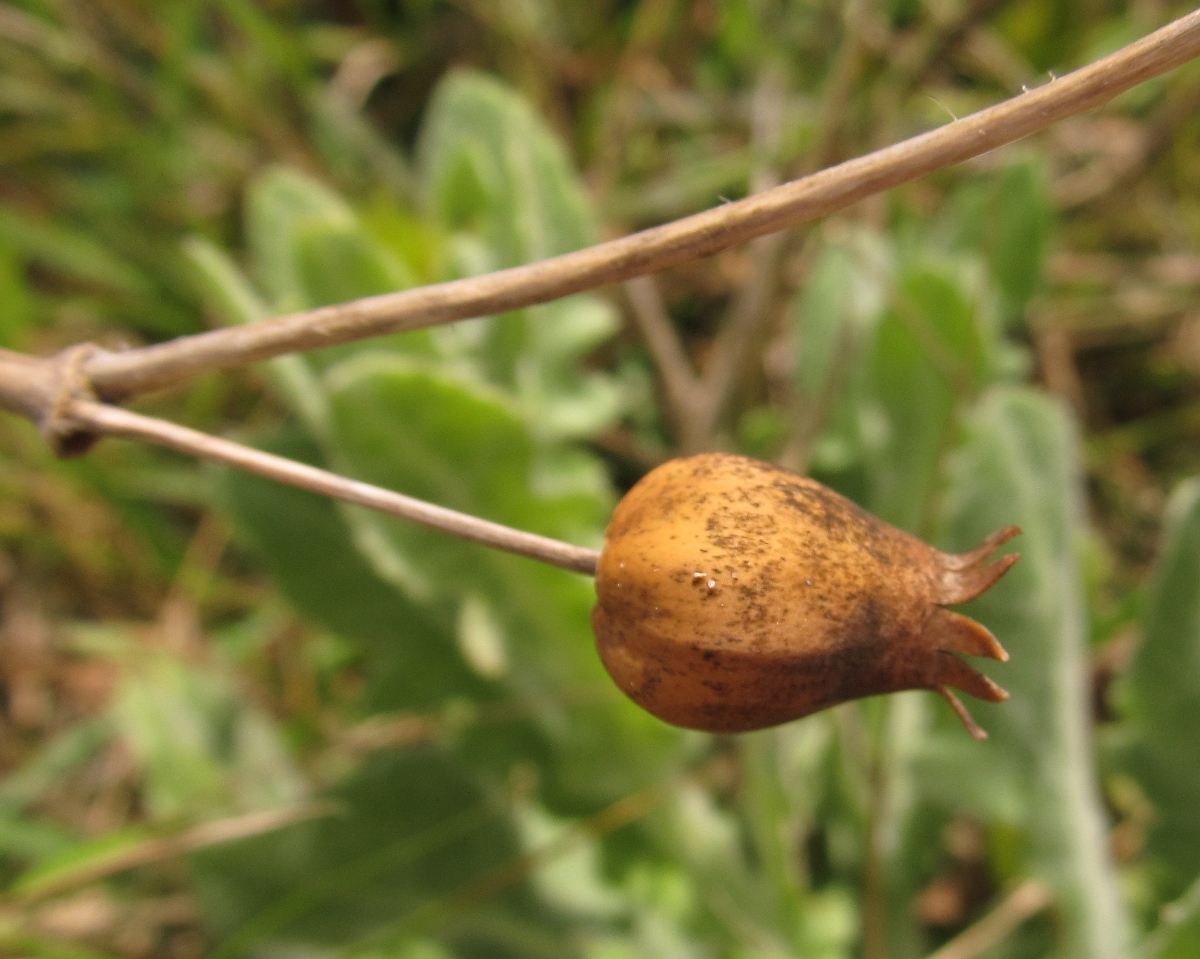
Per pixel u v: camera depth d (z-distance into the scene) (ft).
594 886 0.40
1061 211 0.61
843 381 0.46
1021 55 0.61
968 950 0.40
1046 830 0.37
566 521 0.37
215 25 0.62
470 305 0.23
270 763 0.41
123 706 0.40
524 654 0.39
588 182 0.60
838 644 0.21
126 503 0.50
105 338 0.56
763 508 0.21
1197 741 0.36
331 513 0.41
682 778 0.41
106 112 0.59
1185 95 0.56
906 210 0.57
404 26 0.65
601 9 0.62
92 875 0.36
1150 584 0.37
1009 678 0.39
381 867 0.39
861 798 0.41
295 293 0.37
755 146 0.58
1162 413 0.57
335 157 0.61
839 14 0.58
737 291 0.57
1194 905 0.32
